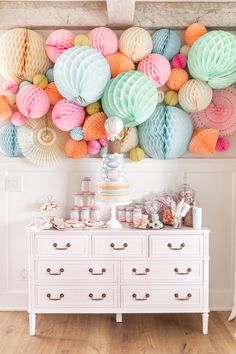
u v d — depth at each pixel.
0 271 3.81
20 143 3.68
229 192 3.79
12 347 3.09
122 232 3.31
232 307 3.79
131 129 3.66
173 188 3.79
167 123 3.57
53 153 3.72
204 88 3.56
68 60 3.32
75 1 3.67
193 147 3.65
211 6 3.67
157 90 3.66
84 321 3.59
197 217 3.36
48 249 3.31
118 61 3.52
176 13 3.68
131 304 3.33
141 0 3.61
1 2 3.65
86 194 3.70
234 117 3.72
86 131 3.56
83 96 3.37
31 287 3.32
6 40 3.54
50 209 3.64
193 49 3.50
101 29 3.51
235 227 3.76
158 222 3.38
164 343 3.15
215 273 3.83
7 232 3.80
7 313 3.76
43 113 3.57
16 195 3.80
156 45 3.64
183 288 3.32
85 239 3.31
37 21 3.67
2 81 3.77
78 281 3.32
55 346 3.11
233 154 3.79
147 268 3.31
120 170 3.39
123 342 3.17
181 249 3.31
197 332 3.36
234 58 3.43
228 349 3.05
